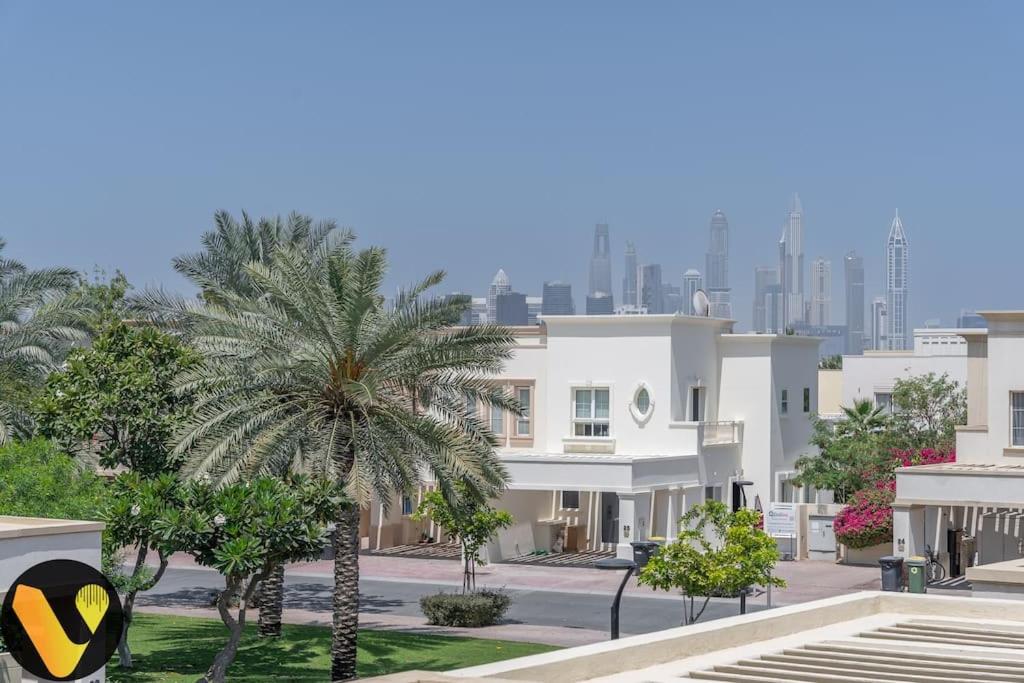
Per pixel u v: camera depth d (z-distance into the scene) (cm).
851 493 5356
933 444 5319
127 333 3047
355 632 2847
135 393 2947
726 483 5303
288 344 2967
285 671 2909
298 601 3947
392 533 5128
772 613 1984
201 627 3425
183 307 3328
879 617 2142
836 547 4750
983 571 2336
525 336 5338
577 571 4528
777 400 5488
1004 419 4138
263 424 2916
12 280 3638
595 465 4656
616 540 5134
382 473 2933
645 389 5084
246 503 2516
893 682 1670
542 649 3108
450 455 2941
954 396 5650
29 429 3456
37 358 3550
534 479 4706
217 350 2983
